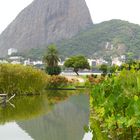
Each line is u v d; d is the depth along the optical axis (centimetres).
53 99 3384
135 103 928
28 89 4159
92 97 1922
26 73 4106
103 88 1505
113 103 1134
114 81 1374
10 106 2647
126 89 1199
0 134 1416
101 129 1432
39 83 4234
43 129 1528
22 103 2928
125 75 1266
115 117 1091
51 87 5597
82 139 1266
